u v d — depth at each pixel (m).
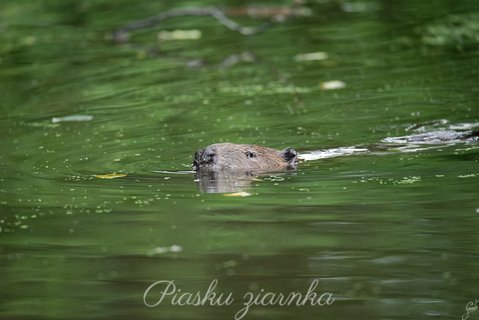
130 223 29.00
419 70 49.66
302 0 66.75
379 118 42.03
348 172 34.22
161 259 26.05
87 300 23.62
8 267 25.83
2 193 32.56
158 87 49.09
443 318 22.11
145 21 59.53
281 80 49.22
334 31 58.75
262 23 61.53
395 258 25.75
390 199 30.64
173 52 56.19
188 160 36.91
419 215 28.94
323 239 27.09
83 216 29.84
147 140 39.84
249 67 52.19
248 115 43.38
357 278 24.50
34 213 30.23
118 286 24.47
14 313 22.92
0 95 49.03
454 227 27.86
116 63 54.41
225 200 31.19
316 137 39.69
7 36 60.62
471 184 31.91
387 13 62.31
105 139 40.19
